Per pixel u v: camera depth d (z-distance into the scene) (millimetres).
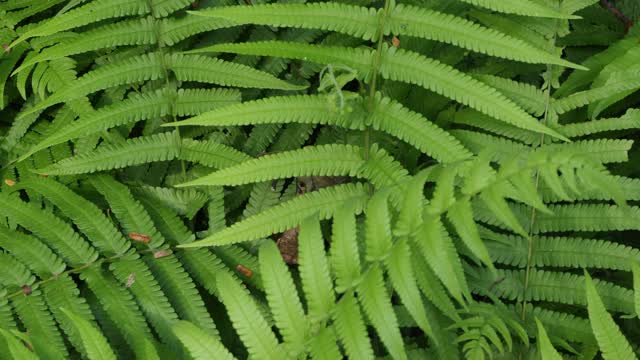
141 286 749
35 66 831
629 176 844
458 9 833
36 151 792
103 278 752
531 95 801
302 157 757
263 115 751
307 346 671
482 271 783
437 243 653
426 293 718
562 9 804
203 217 845
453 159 749
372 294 665
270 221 745
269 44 767
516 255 781
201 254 782
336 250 673
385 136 834
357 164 762
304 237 675
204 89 811
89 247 760
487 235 781
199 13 753
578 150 783
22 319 735
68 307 741
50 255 753
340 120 761
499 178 650
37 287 745
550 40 809
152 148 799
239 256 791
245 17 755
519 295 777
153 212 795
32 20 876
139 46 849
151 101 802
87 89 789
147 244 773
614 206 769
